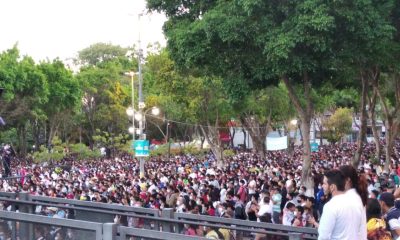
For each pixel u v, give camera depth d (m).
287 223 13.50
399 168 25.30
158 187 22.66
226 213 14.68
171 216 10.24
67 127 68.12
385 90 32.66
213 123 44.94
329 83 25.98
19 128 60.59
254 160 42.94
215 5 19.28
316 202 15.37
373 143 69.62
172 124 64.44
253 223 9.36
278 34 17.06
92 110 66.44
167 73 37.28
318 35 16.69
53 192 22.66
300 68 17.23
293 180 19.30
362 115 23.75
